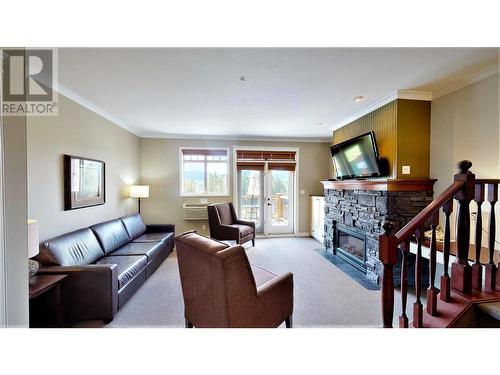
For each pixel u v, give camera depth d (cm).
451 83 258
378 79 249
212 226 460
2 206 88
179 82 254
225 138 542
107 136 372
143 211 511
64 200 272
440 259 233
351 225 371
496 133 223
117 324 214
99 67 220
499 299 146
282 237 558
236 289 145
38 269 193
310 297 265
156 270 346
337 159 396
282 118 394
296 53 197
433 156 288
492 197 155
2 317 88
